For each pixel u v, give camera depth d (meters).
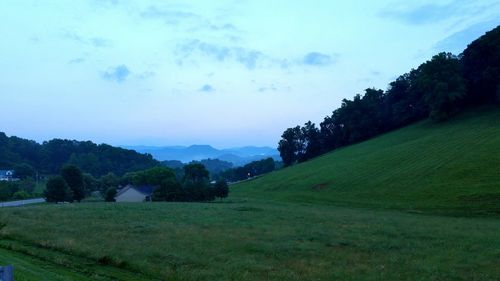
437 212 47.81
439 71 103.44
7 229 25.19
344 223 35.69
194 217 38.22
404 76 130.88
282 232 29.23
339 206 58.84
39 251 19.73
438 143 82.69
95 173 193.88
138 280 15.86
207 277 16.61
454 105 103.94
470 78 107.38
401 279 17.80
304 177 91.25
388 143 102.00
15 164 181.88
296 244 24.69
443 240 27.30
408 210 50.72
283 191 83.44
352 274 18.27
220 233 27.89
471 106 106.38
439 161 69.94
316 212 46.09
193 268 18.06
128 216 37.62
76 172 98.12
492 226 35.22
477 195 50.69
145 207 50.28
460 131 87.50
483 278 18.23
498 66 103.00
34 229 26.23
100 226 29.27
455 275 18.62
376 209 53.88
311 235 28.02
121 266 17.77
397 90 130.50
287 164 153.75
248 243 24.42
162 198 78.56
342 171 84.69
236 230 29.73
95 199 110.12
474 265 20.61
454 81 101.50
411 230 31.53
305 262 20.39
